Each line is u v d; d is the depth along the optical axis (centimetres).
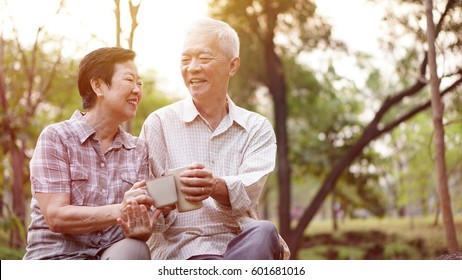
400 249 1556
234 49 277
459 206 1212
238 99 1359
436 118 475
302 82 1551
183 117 278
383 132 1227
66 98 1025
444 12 675
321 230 2153
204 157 275
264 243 236
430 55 478
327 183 1247
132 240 231
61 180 240
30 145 831
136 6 415
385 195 2217
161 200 235
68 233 239
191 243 262
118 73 250
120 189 253
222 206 256
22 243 679
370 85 1792
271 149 279
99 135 255
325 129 1706
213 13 1195
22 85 857
